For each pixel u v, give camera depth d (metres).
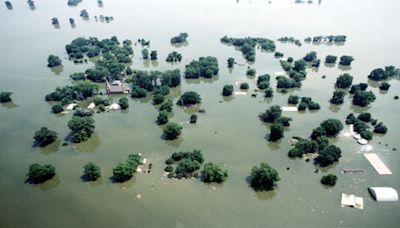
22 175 122.19
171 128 138.50
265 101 173.25
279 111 152.88
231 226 99.06
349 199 107.75
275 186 114.31
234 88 188.12
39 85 194.88
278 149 134.25
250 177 118.62
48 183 118.00
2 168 126.06
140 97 177.12
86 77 199.50
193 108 166.62
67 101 170.62
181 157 126.56
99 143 139.50
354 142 137.75
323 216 102.25
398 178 117.56
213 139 141.00
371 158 127.31
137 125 151.88
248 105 169.38
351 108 167.38
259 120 155.50
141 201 108.88
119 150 134.50
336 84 189.75
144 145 137.38
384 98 178.62
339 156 125.12
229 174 120.12
